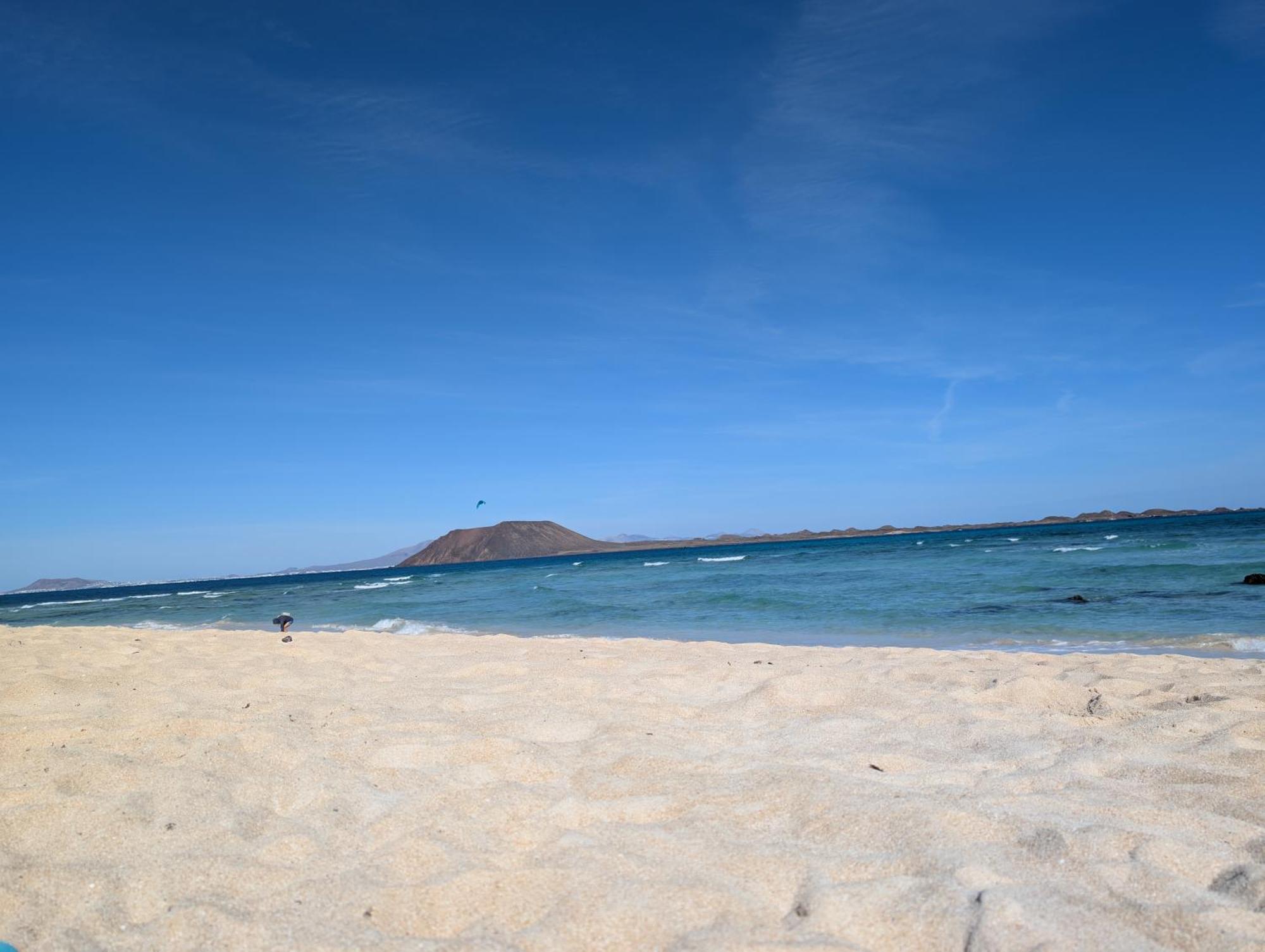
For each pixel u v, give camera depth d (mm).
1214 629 10000
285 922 2516
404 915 2557
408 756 4320
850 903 2510
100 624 23719
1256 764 3805
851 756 4316
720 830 3250
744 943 2254
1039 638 10328
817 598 17531
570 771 4141
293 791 3791
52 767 4016
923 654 8367
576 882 2723
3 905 2652
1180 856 2775
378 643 10672
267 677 7207
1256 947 2184
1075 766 3955
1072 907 2461
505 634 13453
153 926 2488
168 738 4590
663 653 9000
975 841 3014
